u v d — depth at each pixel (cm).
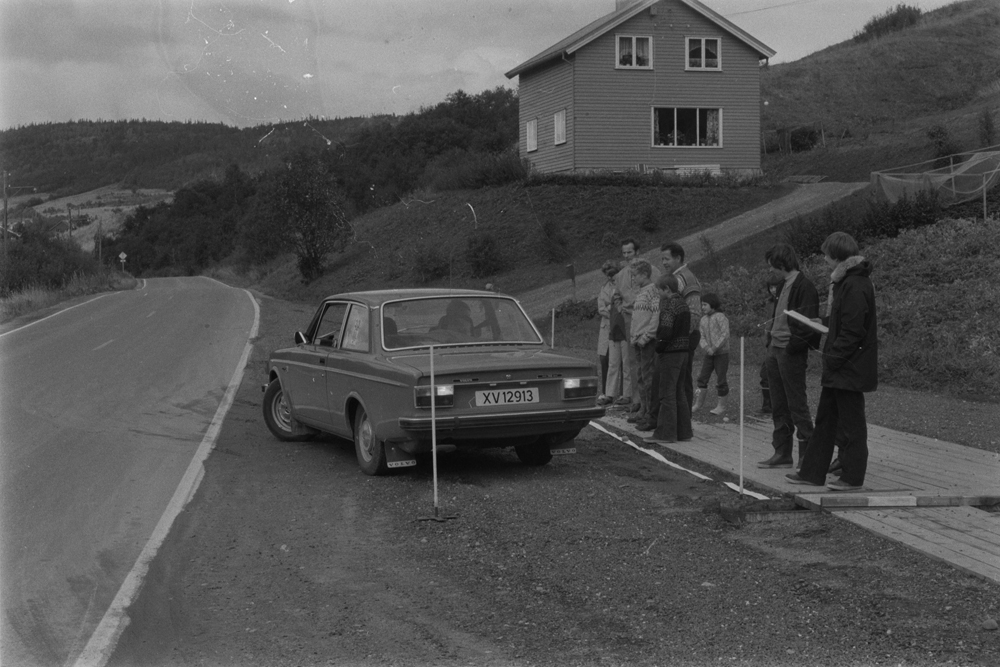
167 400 1326
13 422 1149
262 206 6038
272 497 770
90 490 800
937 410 1088
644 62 3819
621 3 3762
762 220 2994
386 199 5128
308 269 4325
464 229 3691
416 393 767
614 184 3616
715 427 1028
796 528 635
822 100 5719
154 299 3984
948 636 453
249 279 5978
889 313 1554
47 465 902
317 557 606
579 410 813
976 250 1769
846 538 605
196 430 1095
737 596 513
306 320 2719
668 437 935
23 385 1481
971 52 5988
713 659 436
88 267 5222
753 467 816
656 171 3628
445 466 880
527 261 3262
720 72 3859
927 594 504
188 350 1984
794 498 679
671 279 920
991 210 2050
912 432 970
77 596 541
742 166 3900
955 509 666
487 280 3186
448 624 487
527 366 800
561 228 3384
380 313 870
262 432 1082
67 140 12400
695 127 3869
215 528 680
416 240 3894
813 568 553
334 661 444
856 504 670
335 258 4412
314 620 496
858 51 6366
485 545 620
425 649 455
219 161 11075
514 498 744
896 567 546
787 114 5475
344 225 4334
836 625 470
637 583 538
